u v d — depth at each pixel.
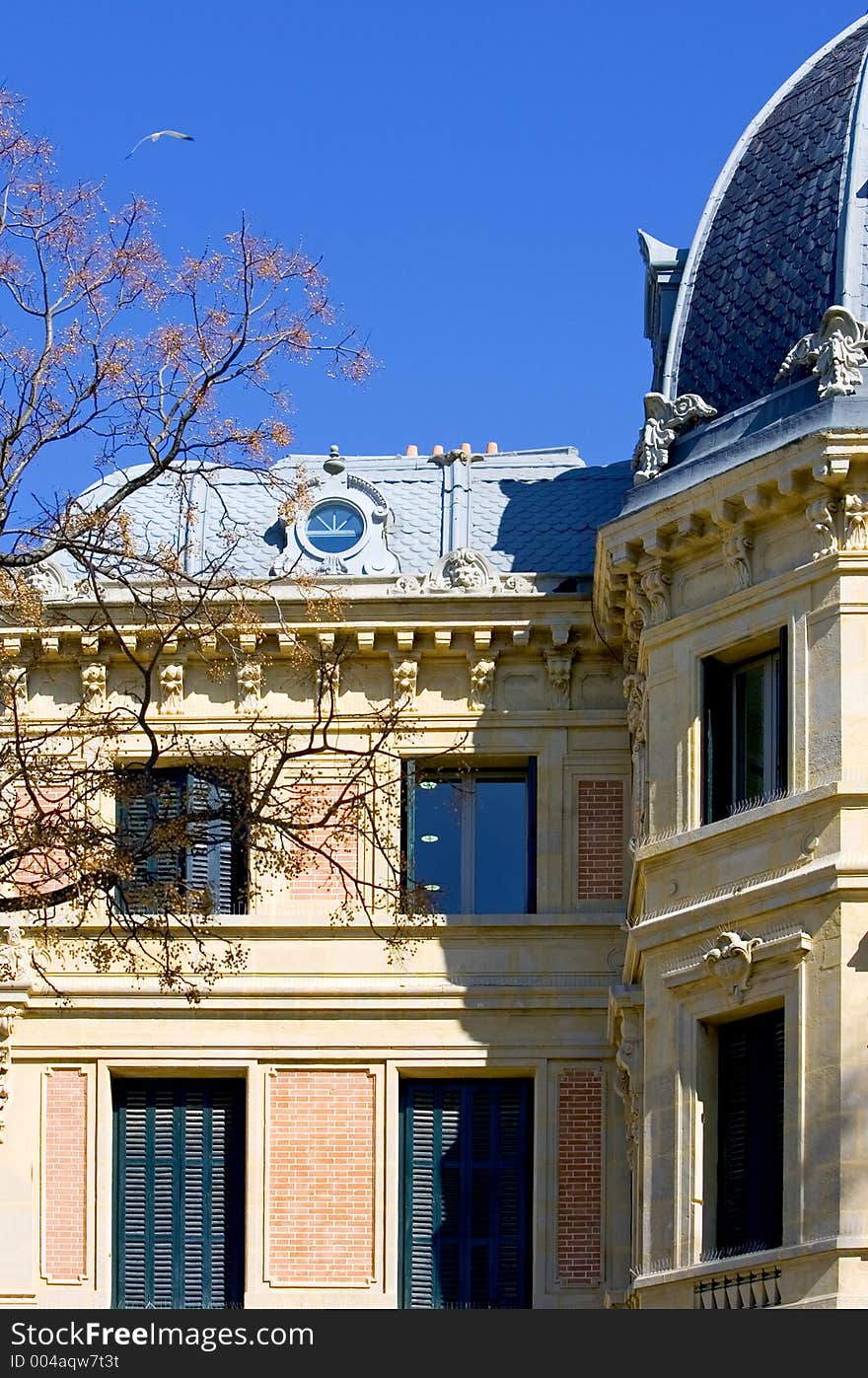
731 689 39.56
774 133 42.34
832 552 38.03
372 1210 42.00
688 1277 37.47
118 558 39.56
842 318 38.56
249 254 34.94
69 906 42.59
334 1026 42.56
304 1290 41.75
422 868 43.09
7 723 41.44
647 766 40.28
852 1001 36.72
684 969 38.50
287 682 43.47
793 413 38.69
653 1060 38.75
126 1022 42.69
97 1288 41.91
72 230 34.72
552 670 43.25
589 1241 41.75
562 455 46.22
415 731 40.19
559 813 43.00
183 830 34.31
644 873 39.38
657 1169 38.47
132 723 41.97
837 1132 36.41
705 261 41.78
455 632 43.16
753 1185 37.75
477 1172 42.38
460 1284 42.00
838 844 37.19
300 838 35.28
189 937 42.62
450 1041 42.41
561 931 42.56
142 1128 42.78
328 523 44.62
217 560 40.94
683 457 40.34
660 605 40.19
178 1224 42.41
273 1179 42.16
